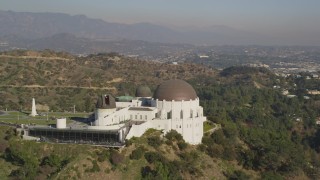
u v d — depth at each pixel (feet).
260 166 611.47
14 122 655.76
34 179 490.08
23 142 556.51
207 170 569.64
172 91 634.84
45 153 539.29
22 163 526.98
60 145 547.90
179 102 627.46
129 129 581.94
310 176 654.53
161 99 636.07
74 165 507.71
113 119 600.39
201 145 618.03
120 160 523.70
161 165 513.45
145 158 540.52
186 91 640.17
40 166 515.50
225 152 617.21
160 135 597.52
